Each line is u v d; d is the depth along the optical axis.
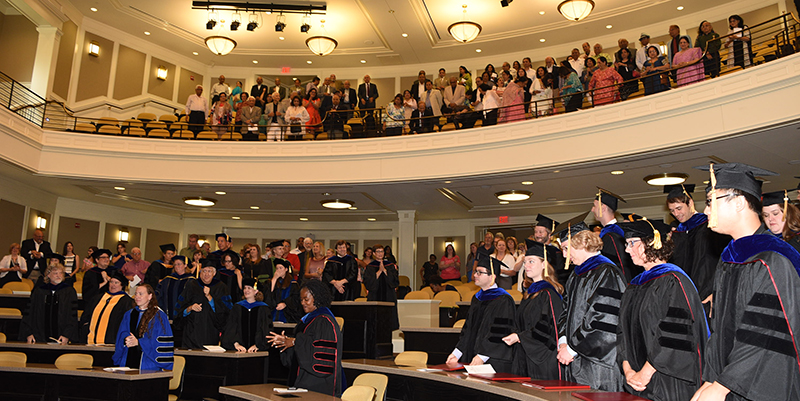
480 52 15.41
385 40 14.73
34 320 7.69
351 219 16.97
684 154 9.03
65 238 14.02
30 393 5.26
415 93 13.15
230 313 7.44
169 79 15.87
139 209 15.66
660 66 9.97
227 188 12.30
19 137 10.66
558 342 3.67
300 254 10.66
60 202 14.00
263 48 15.77
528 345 3.90
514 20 13.70
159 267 9.55
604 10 13.20
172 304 8.79
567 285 3.69
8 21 13.02
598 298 3.35
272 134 12.63
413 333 7.30
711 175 2.32
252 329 7.29
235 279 8.75
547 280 4.15
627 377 2.87
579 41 14.63
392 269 9.09
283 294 8.69
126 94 14.84
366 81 13.47
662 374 2.74
